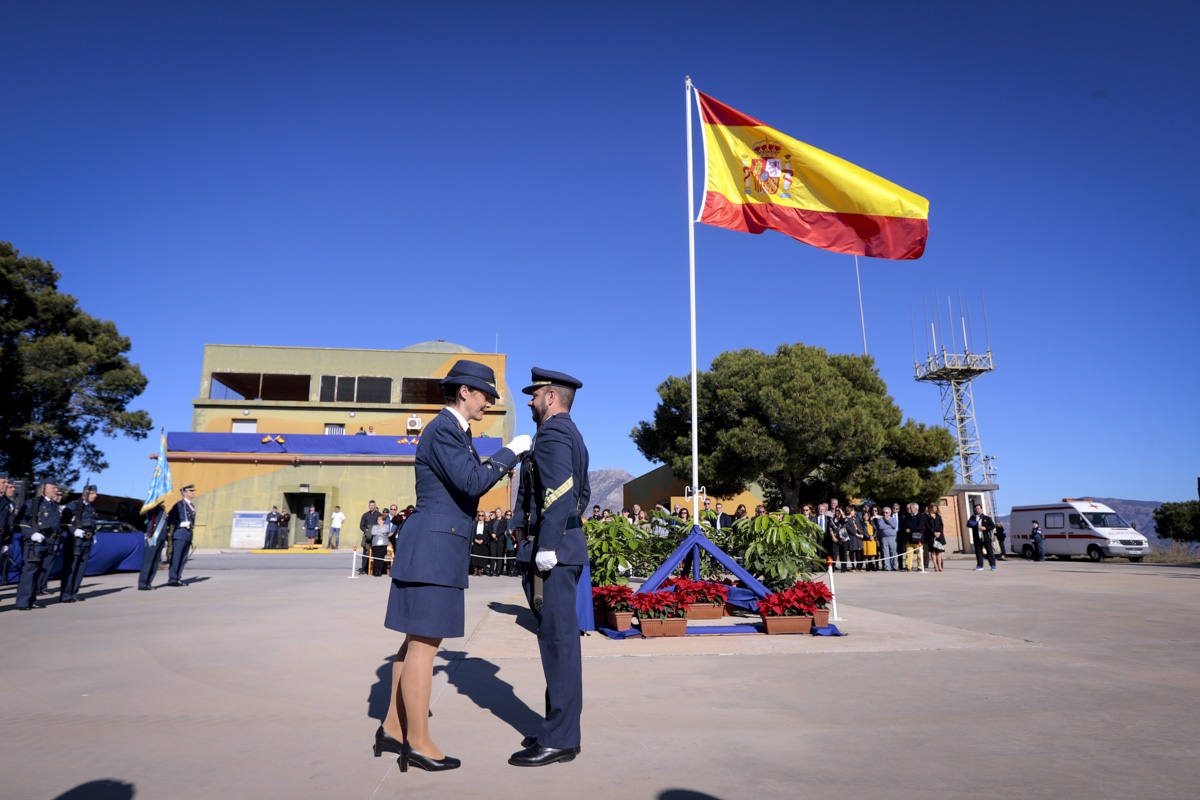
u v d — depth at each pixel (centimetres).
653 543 843
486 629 719
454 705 411
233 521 2977
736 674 500
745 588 764
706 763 309
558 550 322
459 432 324
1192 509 3903
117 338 3497
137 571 1537
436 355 3422
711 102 866
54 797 264
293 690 443
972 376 4100
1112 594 1121
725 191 855
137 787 275
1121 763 309
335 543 2864
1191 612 875
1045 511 2720
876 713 393
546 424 350
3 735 347
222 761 308
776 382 2805
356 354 3388
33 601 884
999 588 1249
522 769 300
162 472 1596
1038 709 401
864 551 1877
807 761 311
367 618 783
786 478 2927
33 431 3031
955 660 552
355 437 3081
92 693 435
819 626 695
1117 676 490
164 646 601
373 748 327
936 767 304
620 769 301
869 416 2820
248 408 3266
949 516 3219
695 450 754
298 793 270
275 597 1029
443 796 267
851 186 866
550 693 317
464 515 323
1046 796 270
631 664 538
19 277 3147
